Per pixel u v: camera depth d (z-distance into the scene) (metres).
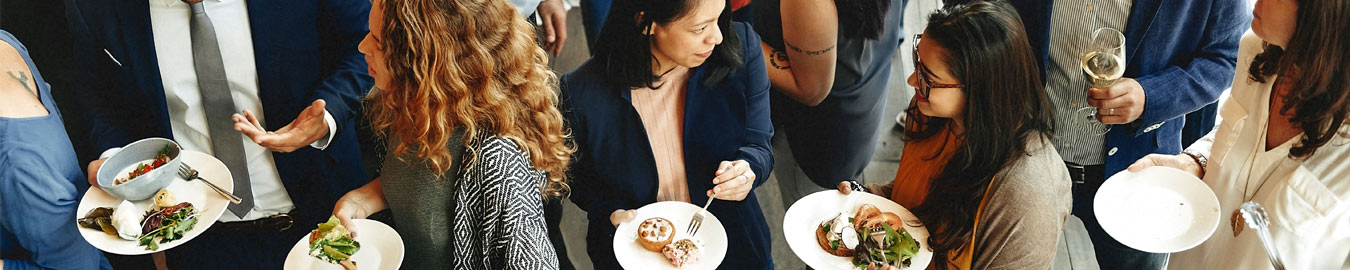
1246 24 2.08
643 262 1.87
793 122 2.55
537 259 1.54
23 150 1.71
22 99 1.74
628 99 1.96
